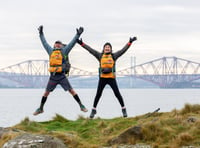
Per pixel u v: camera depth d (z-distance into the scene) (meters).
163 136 11.30
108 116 66.31
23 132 12.01
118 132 12.09
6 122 65.12
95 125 13.13
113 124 12.59
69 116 68.00
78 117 14.65
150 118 12.83
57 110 90.19
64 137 11.44
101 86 13.77
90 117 13.91
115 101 145.12
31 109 103.75
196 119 11.85
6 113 86.81
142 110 86.44
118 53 13.70
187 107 12.94
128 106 105.69
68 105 116.94
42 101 13.48
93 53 13.82
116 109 90.31
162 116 12.91
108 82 13.73
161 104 118.12
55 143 10.53
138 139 11.35
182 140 10.95
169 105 111.19
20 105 126.94
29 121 13.53
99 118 14.24
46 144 10.41
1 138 11.71
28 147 10.24
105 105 111.25
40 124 13.65
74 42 13.34
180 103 125.69
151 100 157.00
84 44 13.73
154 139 11.28
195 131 11.25
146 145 10.99
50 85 13.30
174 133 11.38
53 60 13.18
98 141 11.70
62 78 13.22
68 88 13.23
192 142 10.89
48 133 11.68
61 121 14.34
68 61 13.33
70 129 13.03
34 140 10.42
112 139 11.45
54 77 13.27
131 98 185.12
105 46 13.70
